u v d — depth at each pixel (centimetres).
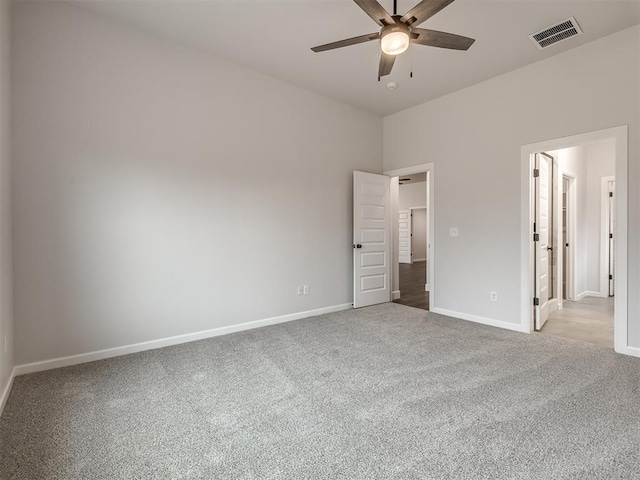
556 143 347
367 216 500
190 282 344
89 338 291
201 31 315
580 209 571
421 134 483
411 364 281
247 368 274
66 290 281
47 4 271
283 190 417
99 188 294
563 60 341
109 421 197
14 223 259
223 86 365
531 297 372
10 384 241
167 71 329
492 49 336
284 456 166
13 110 258
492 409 209
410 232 1201
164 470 157
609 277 572
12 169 257
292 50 346
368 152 516
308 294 443
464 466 158
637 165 296
